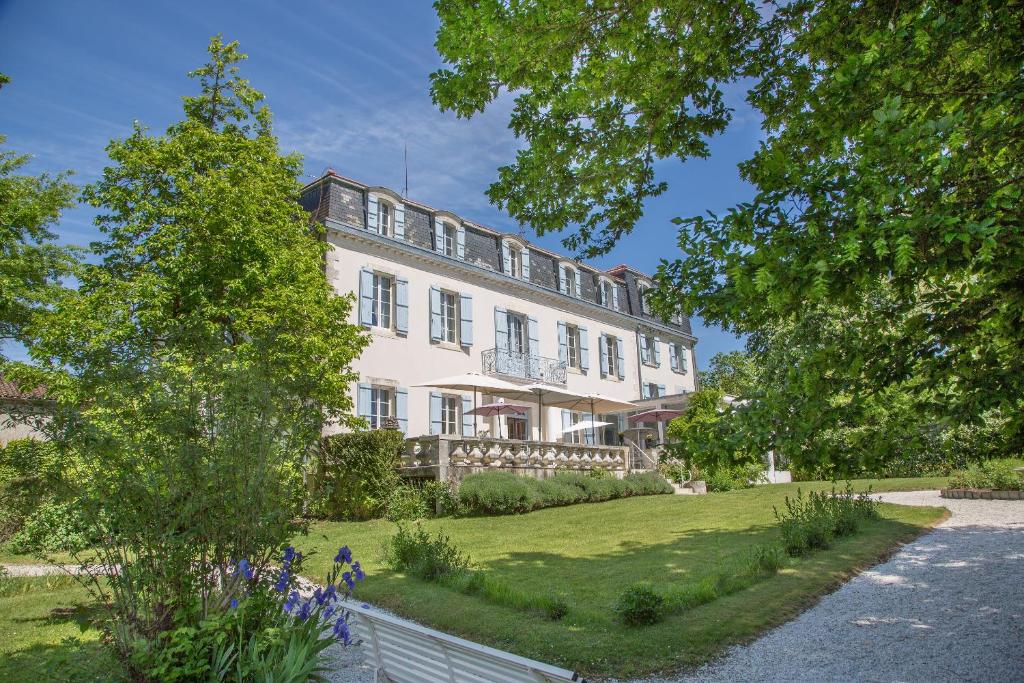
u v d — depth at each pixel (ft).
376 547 36.50
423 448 53.47
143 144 45.44
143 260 45.65
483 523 45.24
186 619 13.78
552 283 90.68
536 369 84.12
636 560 31.89
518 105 21.33
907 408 12.25
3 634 21.06
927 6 12.91
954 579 25.68
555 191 21.94
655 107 20.30
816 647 19.11
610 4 18.62
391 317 68.69
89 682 13.65
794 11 18.70
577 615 22.31
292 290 43.75
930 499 48.73
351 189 67.67
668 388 107.96
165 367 16.12
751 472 68.85
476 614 23.08
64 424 14.89
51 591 28.27
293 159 50.90
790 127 16.35
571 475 57.00
